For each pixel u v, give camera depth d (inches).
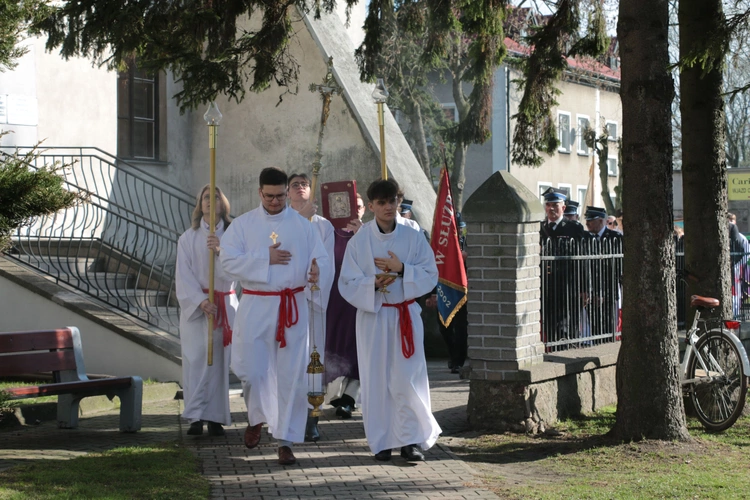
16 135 498.0
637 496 220.7
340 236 330.0
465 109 1028.5
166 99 599.5
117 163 565.3
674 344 285.7
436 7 421.1
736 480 238.8
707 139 343.9
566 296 346.0
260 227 265.9
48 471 227.1
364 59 441.4
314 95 560.7
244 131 587.8
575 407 332.8
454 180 1112.8
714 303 330.0
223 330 292.5
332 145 557.0
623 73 283.6
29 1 265.4
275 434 254.1
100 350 398.6
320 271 265.9
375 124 559.5
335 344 323.9
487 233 303.1
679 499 218.5
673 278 285.7
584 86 1555.1
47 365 290.7
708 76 339.9
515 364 301.3
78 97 541.6
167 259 478.0
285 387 257.9
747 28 295.1
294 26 562.6
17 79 499.2
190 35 380.5
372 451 260.2
